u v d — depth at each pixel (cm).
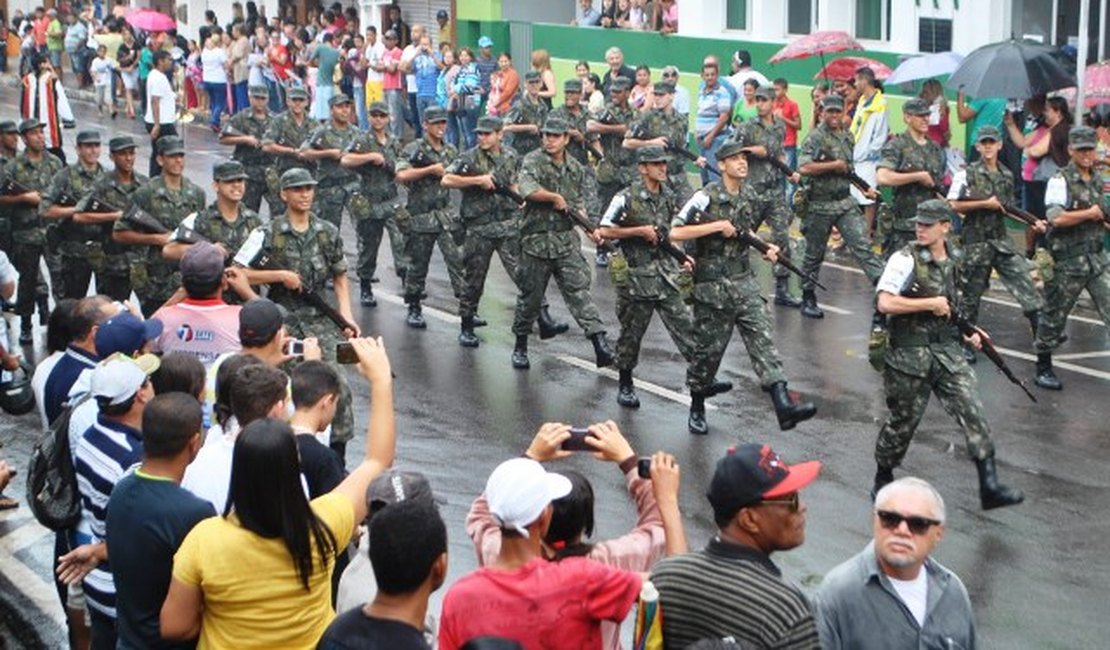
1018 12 2577
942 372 1278
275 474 695
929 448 1451
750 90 2747
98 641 863
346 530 725
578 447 727
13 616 1118
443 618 644
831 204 1958
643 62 3338
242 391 812
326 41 3759
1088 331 1891
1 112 4328
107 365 870
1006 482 1359
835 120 1953
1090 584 1148
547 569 640
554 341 1884
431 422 1556
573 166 1712
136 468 777
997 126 2402
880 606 739
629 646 863
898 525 726
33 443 1509
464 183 1820
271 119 2384
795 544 650
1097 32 2483
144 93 4103
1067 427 1512
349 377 1708
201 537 703
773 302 2055
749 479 641
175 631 706
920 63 2405
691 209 1459
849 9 2939
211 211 1468
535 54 3139
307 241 1338
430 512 633
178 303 1130
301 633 708
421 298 1956
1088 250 1636
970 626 746
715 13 3238
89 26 4816
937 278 1268
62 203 1752
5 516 1320
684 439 1497
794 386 1664
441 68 3478
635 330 1573
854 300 2073
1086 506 1301
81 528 897
